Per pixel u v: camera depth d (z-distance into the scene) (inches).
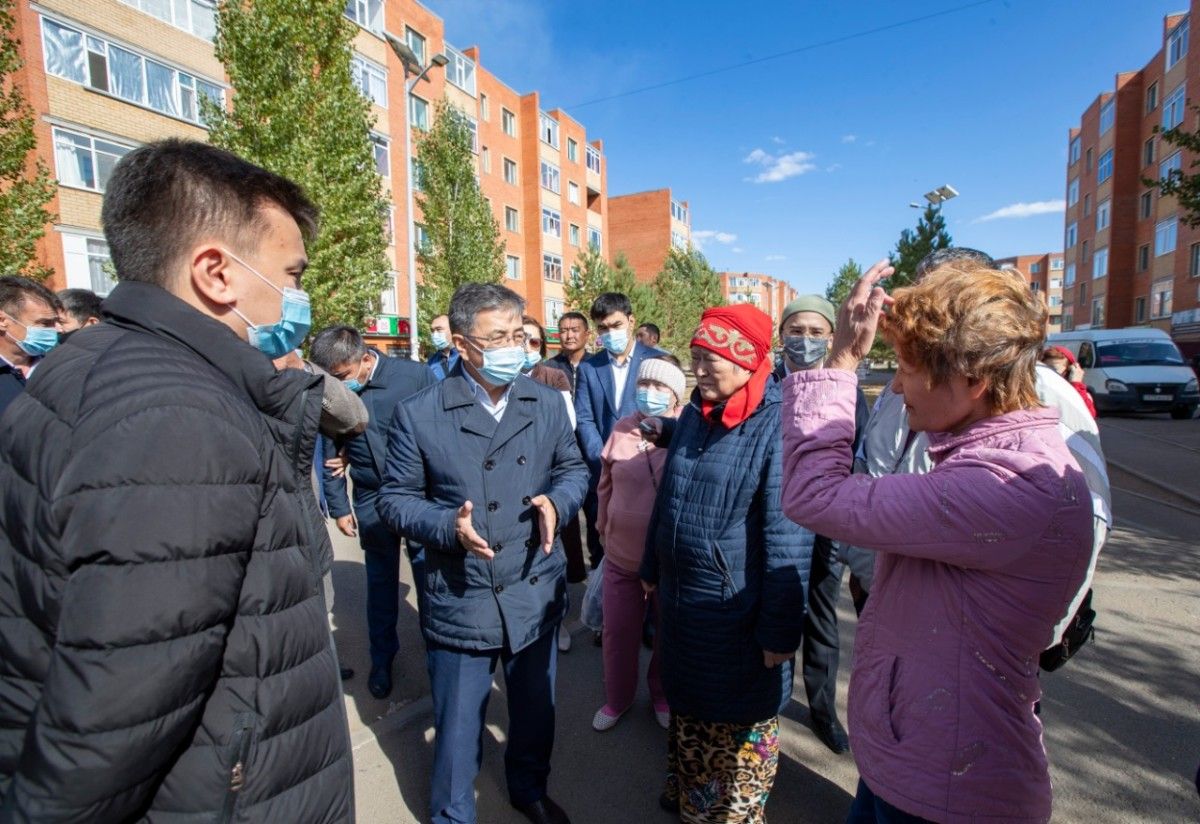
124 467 32.9
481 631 82.8
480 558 83.3
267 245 45.9
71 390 36.6
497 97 1264.8
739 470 78.5
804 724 117.3
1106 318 1282.0
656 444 103.9
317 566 46.6
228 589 35.6
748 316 81.7
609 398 166.2
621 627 113.6
